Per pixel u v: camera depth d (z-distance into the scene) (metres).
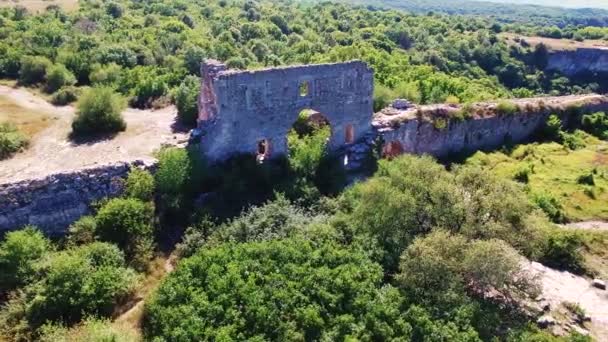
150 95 50.00
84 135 40.59
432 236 26.05
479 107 50.50
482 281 24.91
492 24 138.00
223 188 34.56
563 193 40.41
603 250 32.72
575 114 55.84
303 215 32.56
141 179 32.22
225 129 36.19
